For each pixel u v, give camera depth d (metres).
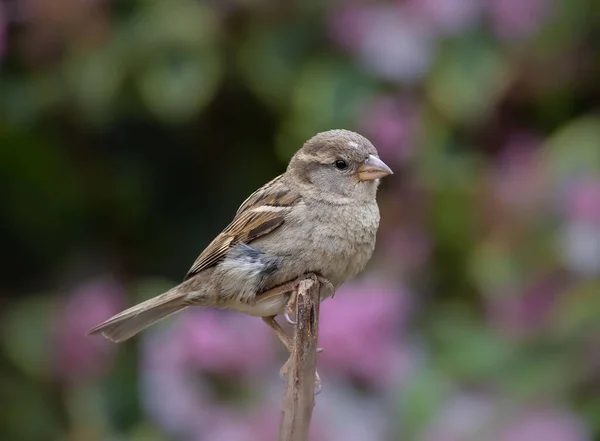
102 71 10.99
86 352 10.70
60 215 12.09
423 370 9.91
